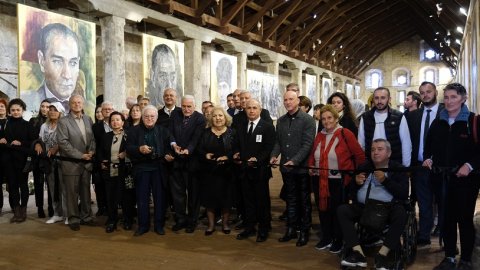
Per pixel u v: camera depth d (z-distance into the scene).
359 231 4.32
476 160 3.81
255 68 21.50
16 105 6.15
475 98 11.45
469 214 3.93
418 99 5.86
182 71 12.82
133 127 5.54
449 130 3.98
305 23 21.00
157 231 5.45
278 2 16.94
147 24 13.92
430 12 22.31
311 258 4.44
